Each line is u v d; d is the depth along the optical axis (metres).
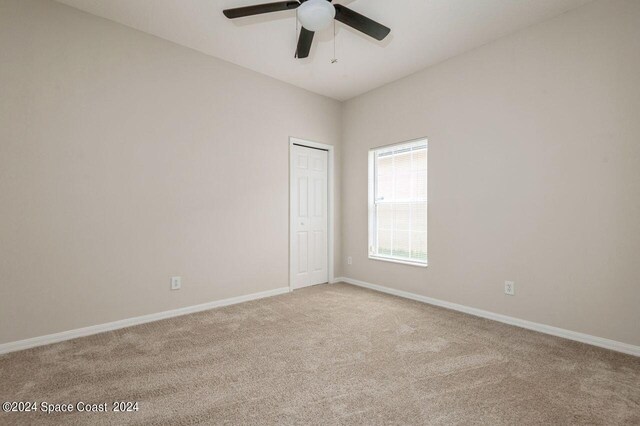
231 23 2.79
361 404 1.66
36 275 2.40
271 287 3.86
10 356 2.21
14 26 2.33
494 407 1.64
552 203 2.62
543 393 1.76
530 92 2.75
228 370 2.02
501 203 2.94
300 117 4.17
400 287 3.86
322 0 1.94
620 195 2.30
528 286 2.76
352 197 4.53
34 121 2.40
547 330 2.64
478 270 3.11
